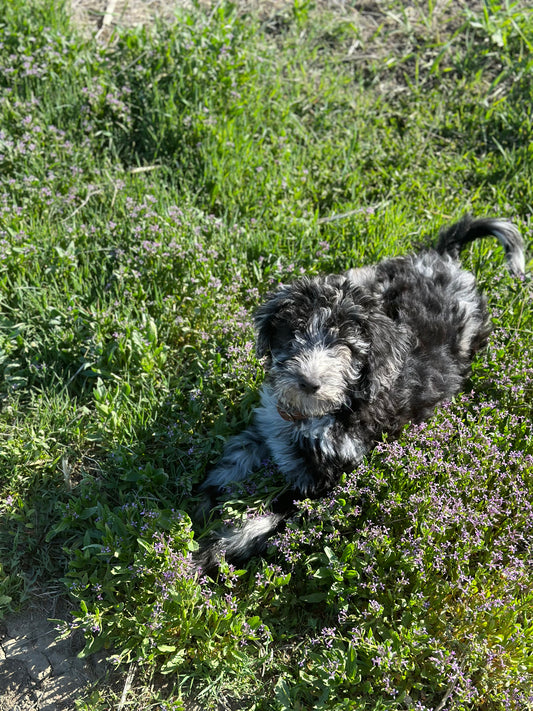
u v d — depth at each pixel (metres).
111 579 1.08
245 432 1.24
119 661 1.03
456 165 1.64
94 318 1.31
